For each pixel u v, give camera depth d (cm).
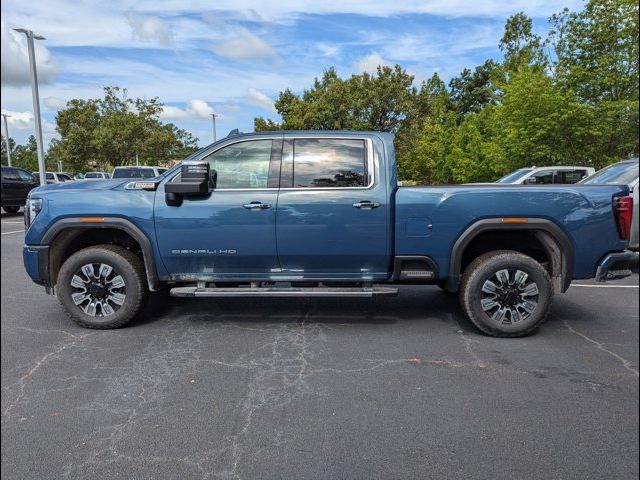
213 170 491
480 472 268
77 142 3206
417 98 2984
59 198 491
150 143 3316
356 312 566
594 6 1585
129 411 335
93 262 497
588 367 407
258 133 496
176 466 275
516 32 3334
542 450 287
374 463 276
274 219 477
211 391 364
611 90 1580
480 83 5419
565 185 482
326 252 482
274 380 382
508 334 476
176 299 623
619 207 467
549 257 497
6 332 498
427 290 677
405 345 459
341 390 365
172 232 483
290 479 263
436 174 2798
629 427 312
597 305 597
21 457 283
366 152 486
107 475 267
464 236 473
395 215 476
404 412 332
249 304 601
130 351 444
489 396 355
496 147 1853
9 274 802
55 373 397
